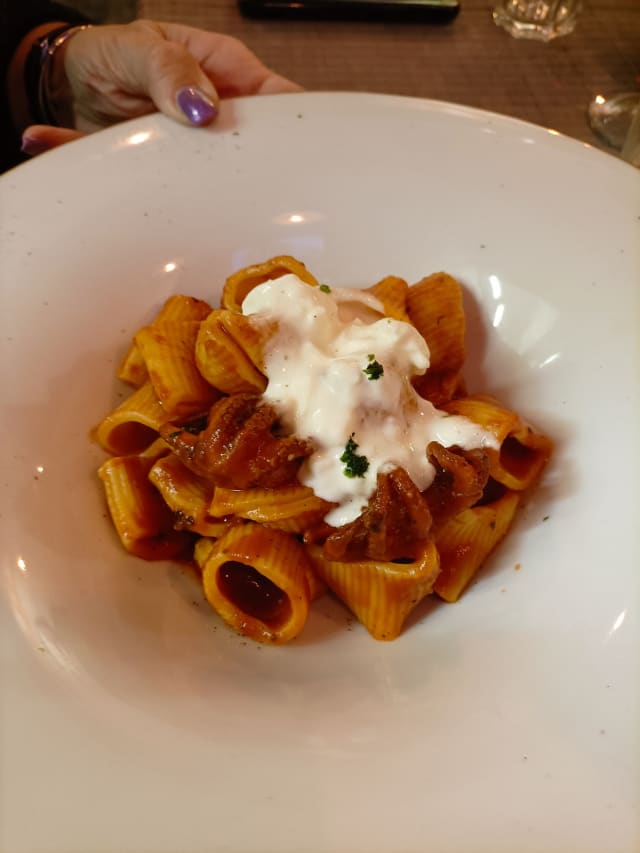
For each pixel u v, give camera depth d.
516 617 0.21
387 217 0.29
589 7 0.48
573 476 0.24
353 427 0.22
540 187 0.28
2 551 0.20
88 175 0.27
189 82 0.29
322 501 0.22
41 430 0.23
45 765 0.16
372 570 0.22
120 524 0.23
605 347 0.25
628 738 0.17
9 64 0.40
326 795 0.16
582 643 0.19
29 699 0.17
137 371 0.25
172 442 0.23
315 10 0.45
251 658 0.22
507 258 0.28
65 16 0.45
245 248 0.29
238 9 0.45
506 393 0.27
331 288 0.26
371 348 0.23
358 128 0.29
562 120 0.41
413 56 0.44
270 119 0.29
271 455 0.22
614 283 0.26
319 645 0.22
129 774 0.16
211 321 0.23
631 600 0.19
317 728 0.18
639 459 0.22
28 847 0.15
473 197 0.29
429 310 0.26
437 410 0.24
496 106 0.41
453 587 0.23
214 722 0.18
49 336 0.25
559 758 0.17
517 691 0.19
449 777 0.17
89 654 0.19
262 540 0.22
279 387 0.23
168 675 0.19
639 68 0.44
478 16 0.47
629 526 0.21
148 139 0.28
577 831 0.16
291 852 0.15
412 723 0.18
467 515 0.24
